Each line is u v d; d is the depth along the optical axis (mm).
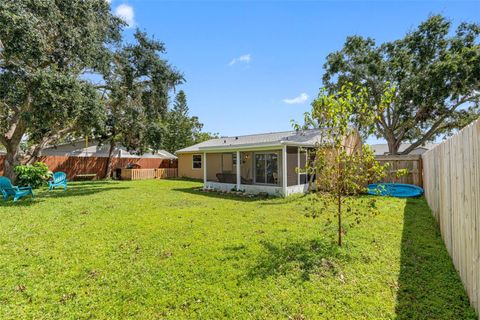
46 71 9344
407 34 17828
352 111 4379
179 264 4020
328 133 4441
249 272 3699
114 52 13492
